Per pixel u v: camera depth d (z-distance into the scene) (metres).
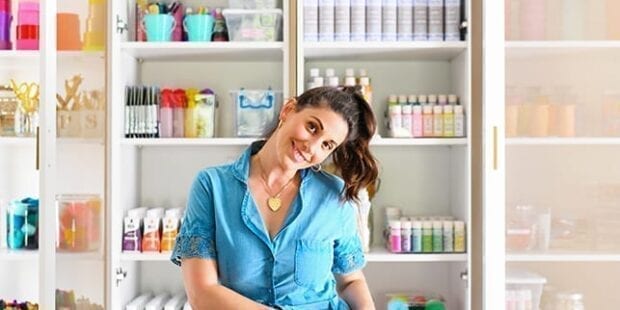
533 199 2.31
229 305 1.48
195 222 1.56
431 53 2.67
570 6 2.21
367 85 2.68
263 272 1.54
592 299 2.15
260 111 2.60
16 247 2.54
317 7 2.54
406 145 2.76
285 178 1.58
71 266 2.17
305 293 1.57
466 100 2.55
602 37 2.13
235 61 2.83
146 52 2.62
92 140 2.34
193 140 2.54
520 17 2.35
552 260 2.26
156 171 2.83
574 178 2.21
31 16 2.56
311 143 1.51
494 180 2.39
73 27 2.19
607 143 2.10
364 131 1.60
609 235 2.09
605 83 2.12
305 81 2.81
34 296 2.79
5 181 2.78
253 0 2.59
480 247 2.53
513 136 2.36
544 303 2.29
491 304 2.38
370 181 1.64
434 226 2.56
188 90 2.66
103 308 2.44
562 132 2.23
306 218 1.57
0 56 2.51
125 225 2.55
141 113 2.58
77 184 2.21
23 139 2.49
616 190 2.07
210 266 1.54
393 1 2.55
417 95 2.78
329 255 1.60
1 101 2.56
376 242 2.83
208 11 2.70
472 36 2.58
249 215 1.54
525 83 2.34
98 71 2.40
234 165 1.60
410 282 2.86
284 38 2.54
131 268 2.69
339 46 2.52
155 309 2.57
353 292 1.68
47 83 1.97
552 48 2.28
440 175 2.86
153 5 2.61
